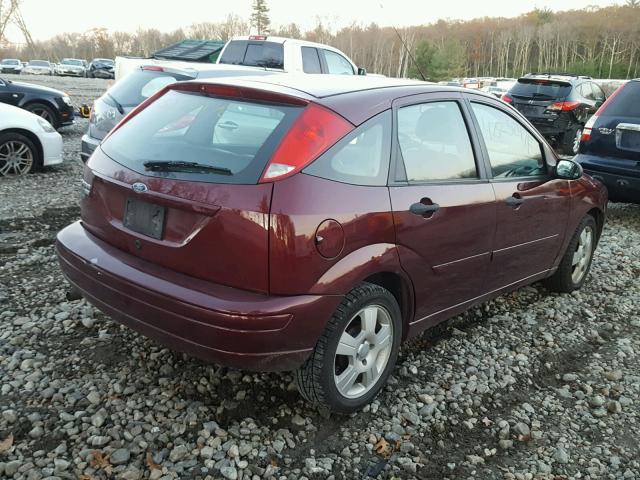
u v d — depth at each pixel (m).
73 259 3.14
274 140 2.73
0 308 4.01
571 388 3.62
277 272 2.59
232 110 3.02
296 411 3.12
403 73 6.40
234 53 11.50
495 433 3.12
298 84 3.17
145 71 7.35
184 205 2.70
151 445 2.78
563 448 3.04
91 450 2.68
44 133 8.52
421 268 3.24
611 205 8.95
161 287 2.72
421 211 3.16
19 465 2.57
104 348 3.56
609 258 6.18
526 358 3.92
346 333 2.96
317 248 2.65
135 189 2.89
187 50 14.36
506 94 14.23
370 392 3.17
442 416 3.21
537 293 5.08
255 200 2.58
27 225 5.94
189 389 3.21
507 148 4.05
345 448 2.88
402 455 2.88
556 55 99.56
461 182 3.54
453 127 3.60
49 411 2.95
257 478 2.63
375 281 3.17
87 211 3.28
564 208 4.53
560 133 13.39
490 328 4.34
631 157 7.12
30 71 55.91
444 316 3.67
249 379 3.34
